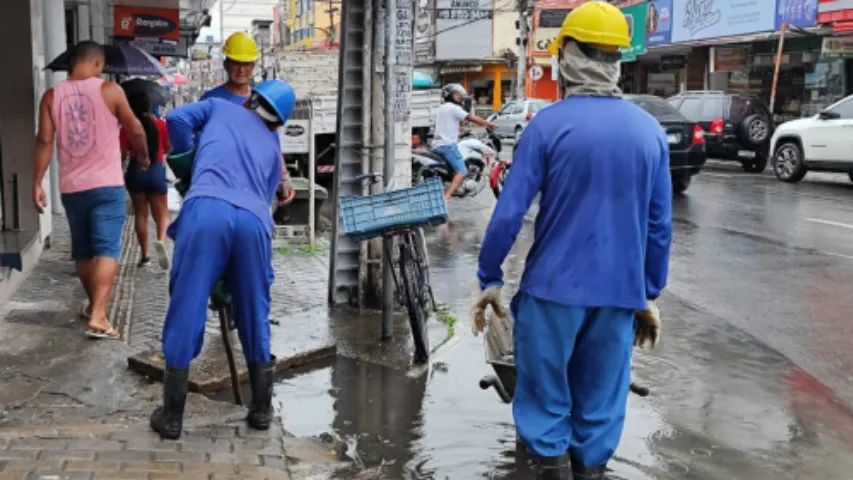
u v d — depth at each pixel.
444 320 6.92
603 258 3.31
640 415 5.04
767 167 21.78
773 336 6.74
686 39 28.12
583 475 3.54
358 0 6.77
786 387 5.60
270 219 4.23
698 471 4.29
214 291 4.52
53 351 5.45
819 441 4.72
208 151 4.13
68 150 5.61
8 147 7.84
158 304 6.93
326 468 4.10
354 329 6.53
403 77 6.77
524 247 10.45
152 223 11.88
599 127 3.31
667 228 3.50
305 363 5.74
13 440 4.02
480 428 4.75
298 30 67.44
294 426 4.72
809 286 8.39
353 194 7.07
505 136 33.12
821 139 16.92
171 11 17.11
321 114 16.14
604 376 3.47
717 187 17.11
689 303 7.77
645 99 16.61
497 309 3.58
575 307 3.31
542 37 42.09
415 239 5.99
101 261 5.73
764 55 25.88
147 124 8.16
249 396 5.08
